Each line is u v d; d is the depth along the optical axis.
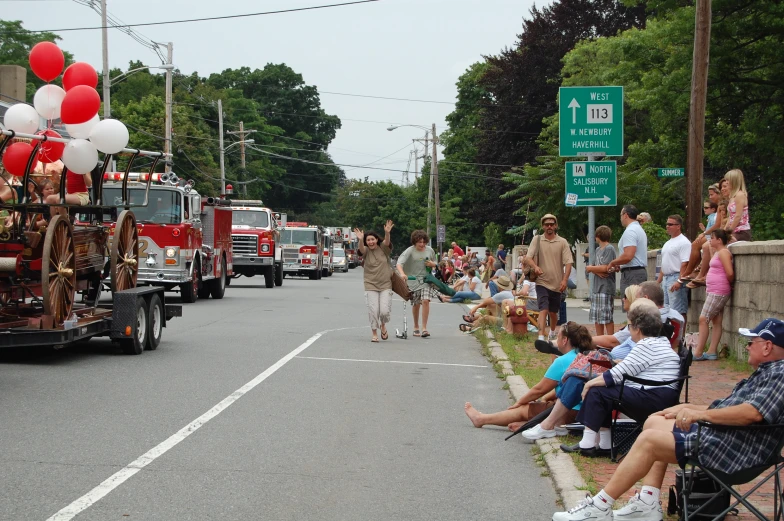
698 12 16.92
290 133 98.31
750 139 26.75
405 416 9.20
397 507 6.05
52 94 11.99
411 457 7.48
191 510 5.78
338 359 13.28
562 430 8.07
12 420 8.34
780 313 11.05
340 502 6.11
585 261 32.09
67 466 6.77
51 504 5.79
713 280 12.71
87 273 13.38
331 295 30.62
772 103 26.94
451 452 7.71
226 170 76.94
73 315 12.12
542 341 8.80
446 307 27.83
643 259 13.14
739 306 12.77
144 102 57.12
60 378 10.80
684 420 5.18
